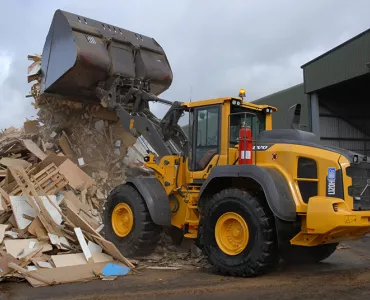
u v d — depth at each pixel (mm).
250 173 5602
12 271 5480
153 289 5043
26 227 6656
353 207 5312
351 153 5641
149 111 8102
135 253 6738
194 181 6629
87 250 6242
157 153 7371
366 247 8609
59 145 10055
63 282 5316
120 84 8414
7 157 9617
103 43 8711
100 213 8445
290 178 5617
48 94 9227
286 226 5492
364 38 16781
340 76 18078
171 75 9578
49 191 8047
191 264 6531
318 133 19922
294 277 5676
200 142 6684
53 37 8898
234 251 5711
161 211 6715
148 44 9648
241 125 6645
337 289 4957
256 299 4574
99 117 9797
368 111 21266
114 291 4957
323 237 5434
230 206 5727
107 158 9930
